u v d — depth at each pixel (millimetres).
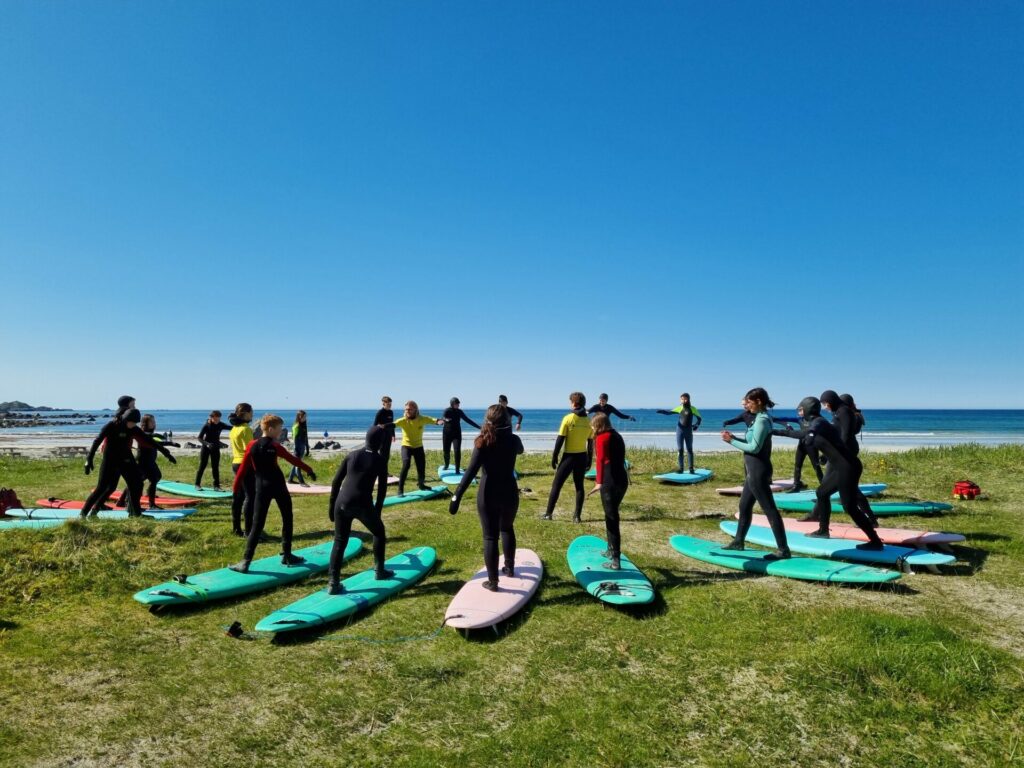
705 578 6184
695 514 9586
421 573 6316
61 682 4125
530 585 5680
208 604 5594
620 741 3402
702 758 3268
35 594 5648
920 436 43062
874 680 3893
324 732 3570
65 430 66250
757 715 3631
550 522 8938
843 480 6766
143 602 5328
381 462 5871
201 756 3344
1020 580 6055
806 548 7023
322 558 6723
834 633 4559
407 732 3559
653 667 4258
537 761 3252
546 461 16281
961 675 3863
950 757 3230
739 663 4238
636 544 7652
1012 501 10000
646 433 45094
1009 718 3520
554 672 4230
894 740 3381
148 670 4312
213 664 4402
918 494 10898
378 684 4105
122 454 8359
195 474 14945
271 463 6312
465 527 8547
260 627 4672
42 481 13656
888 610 5227
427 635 4887
